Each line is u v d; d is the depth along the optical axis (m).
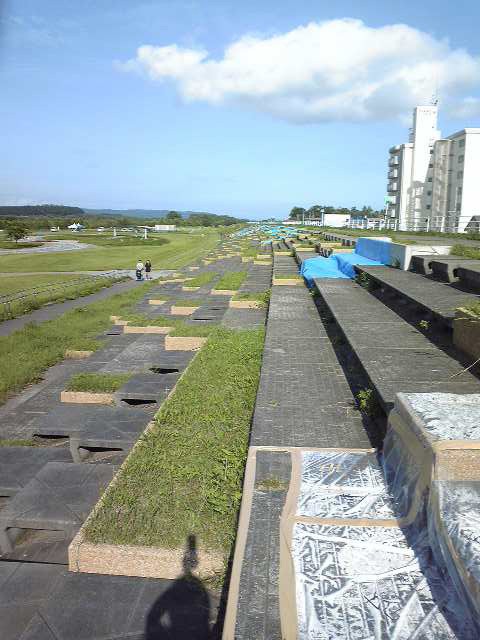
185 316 15.45
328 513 3.97
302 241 32.41
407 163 56.97
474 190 49.62
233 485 4.94
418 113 55.88
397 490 4.15
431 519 3.52
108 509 4.67
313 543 3.63
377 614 3.02
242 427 6.26
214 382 7.83
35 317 18.17
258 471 4.74
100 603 3.92
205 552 4.14
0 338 13.43
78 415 7.84
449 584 3.20
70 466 5.84
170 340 11.13
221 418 6.52
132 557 4.17
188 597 3.95
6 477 6.07
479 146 48.94
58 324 15.37
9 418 8.85
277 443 5.34
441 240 20.48
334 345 9.02
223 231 95.94
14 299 18.86
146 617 3.78
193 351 10.93
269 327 10.58
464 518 3.32
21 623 3.99
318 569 3.38
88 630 3.68
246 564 3.50
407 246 13.39
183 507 4.67
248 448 5.34
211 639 3.59
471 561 2.98
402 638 2.86
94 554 4.22
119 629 3.68
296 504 4.11
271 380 7.28
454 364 6.64
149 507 4.68
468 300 8.97
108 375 9.34
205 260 34.75
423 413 4.11
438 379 6.06
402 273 12.99
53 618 3.79
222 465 5.36
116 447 6.60
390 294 11.19
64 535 5.21
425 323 8.48
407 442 4.09
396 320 9.28
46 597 4.28
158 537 4.30
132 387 8.66
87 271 34.72
